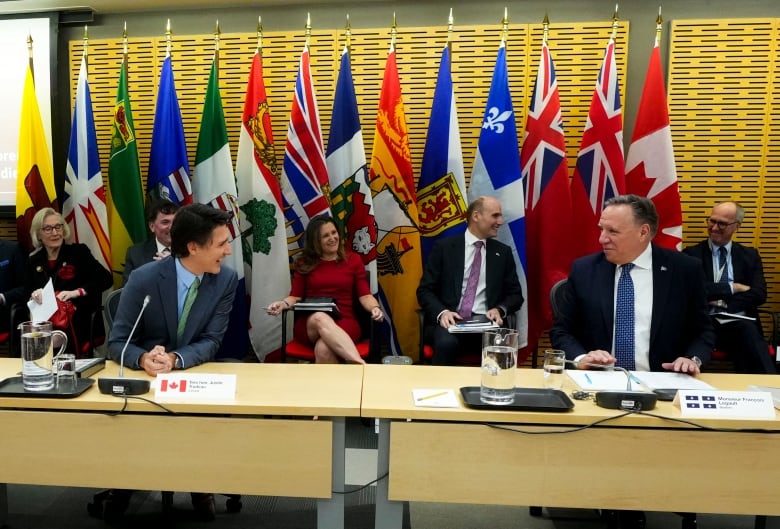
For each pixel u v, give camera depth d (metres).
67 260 3.32
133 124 3.70
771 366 2.96
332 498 1.47
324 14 3.84
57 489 2.35
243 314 3.41
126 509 2.18
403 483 1.43
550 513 2.20
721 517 2.19
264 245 3.38
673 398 1.53
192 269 1.89
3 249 3.49
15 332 3.10
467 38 3.75
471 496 1.42
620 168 3.25
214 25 3.94
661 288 2.03
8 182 4.04
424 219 3.49
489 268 3.11
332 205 3.48
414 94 3.82
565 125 3.75
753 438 1.38
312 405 1.44
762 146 3.65
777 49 3.55
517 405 1.42
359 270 3.24
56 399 1.47
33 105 3.63
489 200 3.06
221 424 1.44
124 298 1.88
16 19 3.95
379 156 3.43
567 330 2.19
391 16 3.81
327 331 2.78
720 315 2.84
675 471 1.40
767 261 3.74
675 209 3.20
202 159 3.40
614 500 1.41
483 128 3.33
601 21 3.67
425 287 3.13
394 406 1.45
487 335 1.52
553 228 3.29
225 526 2.07
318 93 3.88
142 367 1.77
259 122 3.37
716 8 3.60
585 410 1.44
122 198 3.52
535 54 3.71
